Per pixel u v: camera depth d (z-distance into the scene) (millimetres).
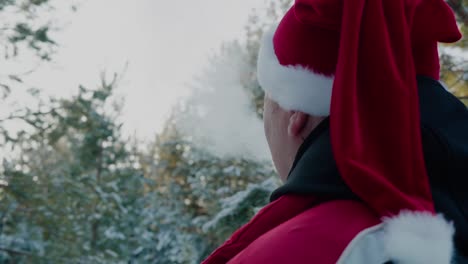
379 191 691
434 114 783
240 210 5934
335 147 713
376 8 757
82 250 7996
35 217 7754
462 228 715
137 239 9438
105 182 10305
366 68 752
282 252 681
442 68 3500
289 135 881
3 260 7516
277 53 889
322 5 799
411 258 649
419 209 676
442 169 740
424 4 836
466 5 3461
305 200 769
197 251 7875
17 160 7879
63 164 8805
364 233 680
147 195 10062
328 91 836
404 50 762
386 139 727
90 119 8531
